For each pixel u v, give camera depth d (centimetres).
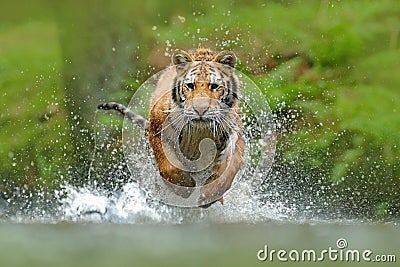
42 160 1215
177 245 785
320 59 1309
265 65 1366
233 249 777
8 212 998
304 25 1372
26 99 1333
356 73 1288
